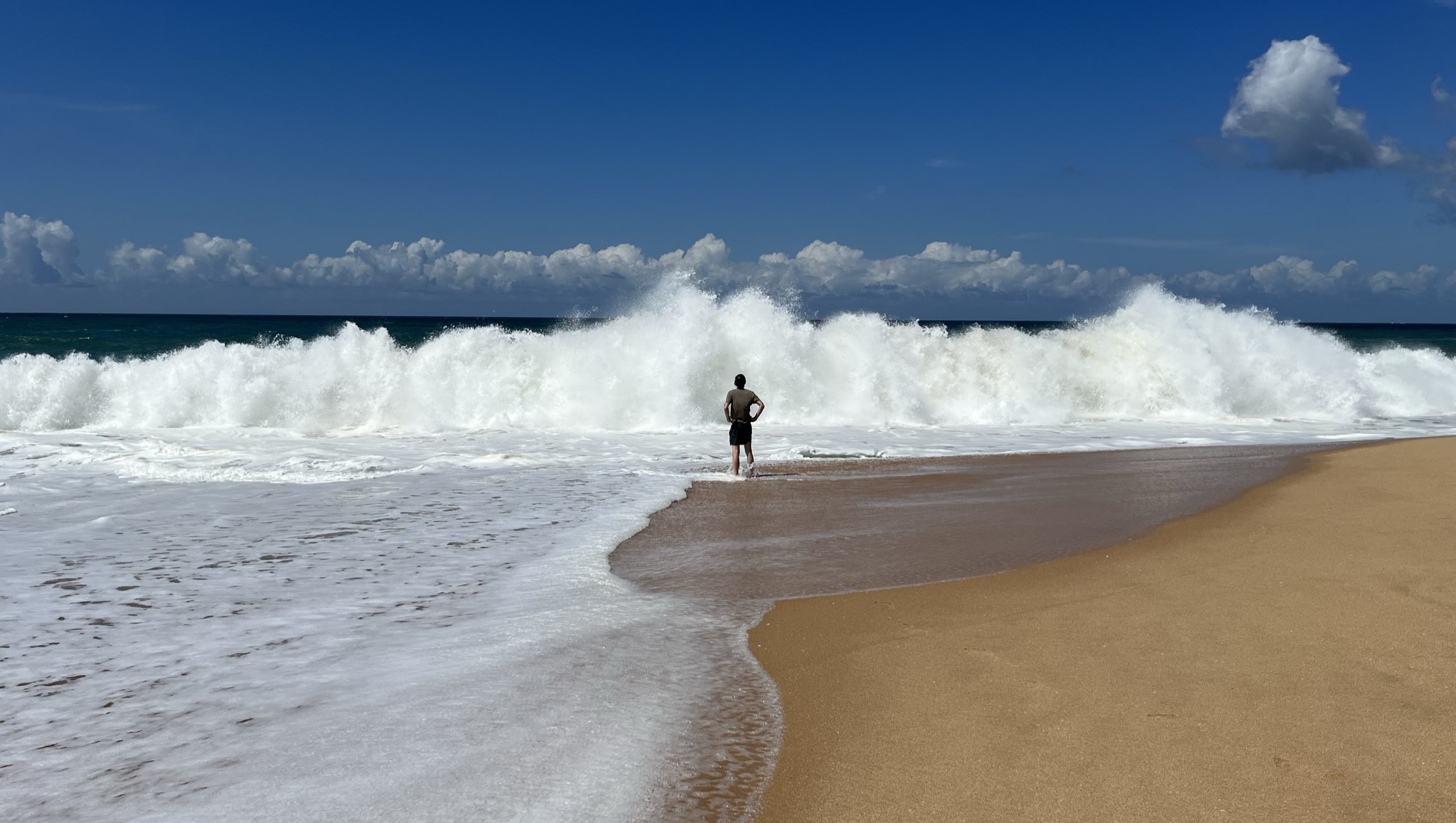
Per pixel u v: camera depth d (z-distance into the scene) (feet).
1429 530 24.82
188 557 24.48
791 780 11.43
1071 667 15.19
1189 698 13.56
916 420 62.59
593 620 18.79
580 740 12.76
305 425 58.03
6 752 12.49
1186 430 59.06
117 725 13.39
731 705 14.06
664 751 12.36
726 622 18.57
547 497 34.47
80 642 17.26
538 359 62.18
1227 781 10.94
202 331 228.84
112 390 58.08
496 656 16.47
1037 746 12.13
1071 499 33.73
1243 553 23.21
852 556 24.76
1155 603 18.89
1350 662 14.84
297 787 11.34
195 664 16.03
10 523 29.01
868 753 12.16
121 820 10.57
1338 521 26.76
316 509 31.78
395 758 12.17
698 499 34.53
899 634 17.49
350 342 61.93
